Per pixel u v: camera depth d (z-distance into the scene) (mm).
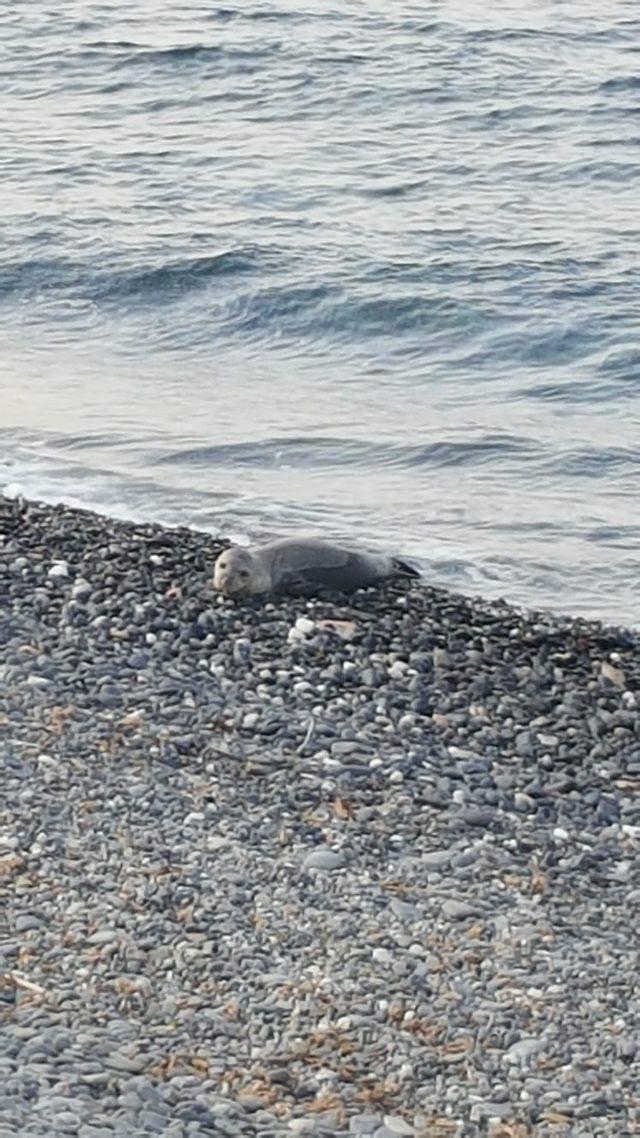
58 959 16438
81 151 58719
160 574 25609
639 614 28469
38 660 22594
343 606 25109
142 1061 15086
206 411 37875
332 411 38156
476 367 41469
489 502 33156
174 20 77000
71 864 18047
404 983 16516
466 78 67438
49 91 67500
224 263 46281
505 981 16625
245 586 24781
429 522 32031
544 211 52094
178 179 55188
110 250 47438
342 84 66812
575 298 44625
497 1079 15281
